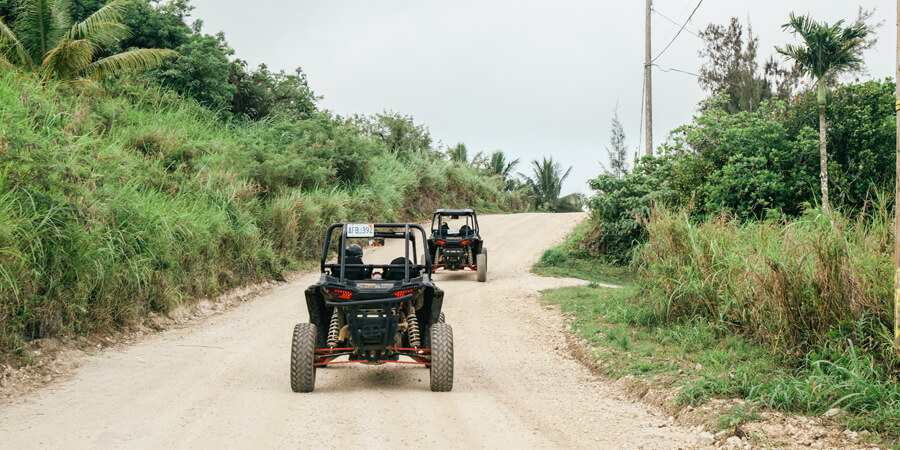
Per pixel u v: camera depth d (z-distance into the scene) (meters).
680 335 8.41
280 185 21.22
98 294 9.39
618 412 6.13
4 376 6.81
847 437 4.68
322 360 6.63
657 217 10.55
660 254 9.91
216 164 18.47
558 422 5.70
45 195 8.70
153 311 10.86
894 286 5.78
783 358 6.77
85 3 22.23
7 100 12.01
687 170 18.97
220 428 5.20
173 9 26.22
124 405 5.91
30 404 5.92
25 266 7.99
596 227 22.12
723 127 18.22
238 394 6.42
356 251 7.71
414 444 4.88
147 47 24.59
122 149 15.06
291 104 31.11
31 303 8.05
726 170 16.69
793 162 16.62
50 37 19.02
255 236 16.16
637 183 20.67
